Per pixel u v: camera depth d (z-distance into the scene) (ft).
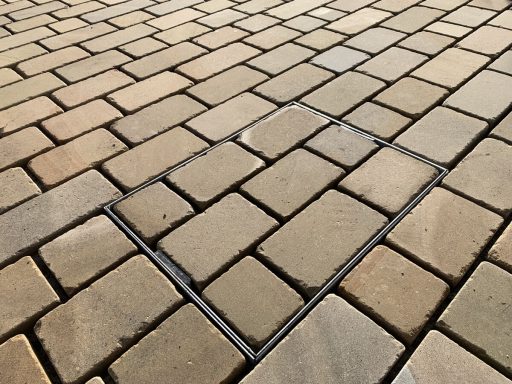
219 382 4.86
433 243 6.04
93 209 6.89
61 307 5.60
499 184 6.79
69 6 13.53
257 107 8.80
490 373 4.73
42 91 9.57
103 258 6.16
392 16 11.84
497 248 5.92
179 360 5.04
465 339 5.01
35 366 5.08
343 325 5.24
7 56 10.93
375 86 9.12
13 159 7.87
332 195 6.82
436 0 12.55
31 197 7.16
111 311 5.54
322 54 10.28
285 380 4.80
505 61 9.62
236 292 5.65
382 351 4.99
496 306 5.28
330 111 8.54
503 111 8.21
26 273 6.02
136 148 7.99
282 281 5.73
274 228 6.44
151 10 12.99
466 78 9.15
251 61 10.20
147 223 6.61
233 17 12.30
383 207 6.59
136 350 5.15
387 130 7.98
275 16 12.21
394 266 5.79
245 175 7.30
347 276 5.73
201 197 6.97
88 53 10.91
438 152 7.42
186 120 8.60
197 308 5.52
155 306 5.57
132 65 10.31
